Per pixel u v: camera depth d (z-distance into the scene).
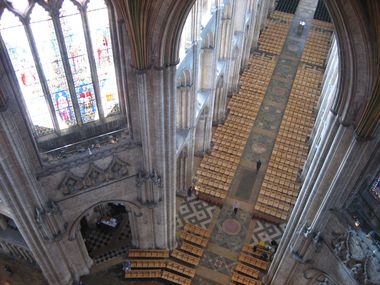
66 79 23.14
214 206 41.06
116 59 23.73
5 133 21.00
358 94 20.64
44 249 28.88
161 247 36.47
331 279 26.83
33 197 25.09
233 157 45.28
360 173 22.91
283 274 31.80
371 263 21.98
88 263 35.12
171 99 25.38
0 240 33.47
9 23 19.20
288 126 49.44
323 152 24.14
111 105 26.12
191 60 31.50
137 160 28.36
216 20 35.00
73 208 28.30
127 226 38.75
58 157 25.19
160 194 30.89
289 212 40.22
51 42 21.22
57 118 24.44
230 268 36.03
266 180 43.00
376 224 22.44
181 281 34.50
